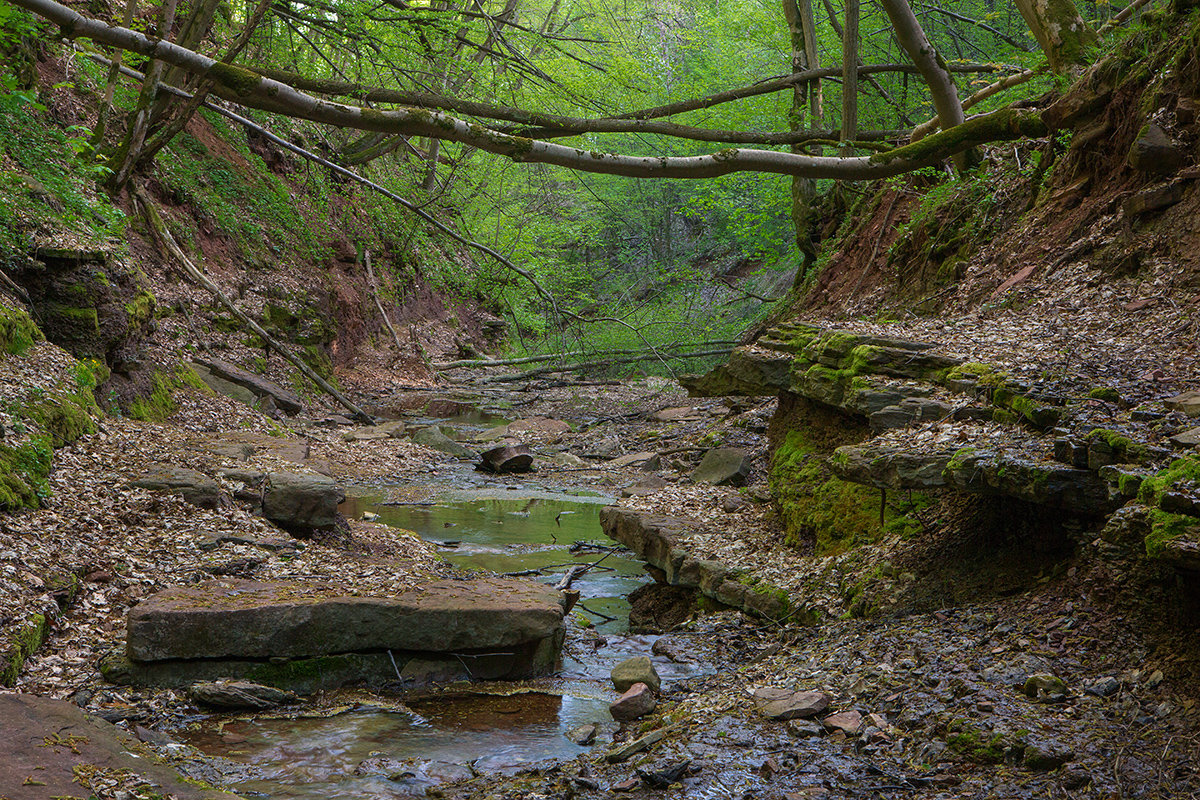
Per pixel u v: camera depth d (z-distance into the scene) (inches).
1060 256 385.4
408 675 218.8
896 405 264.7
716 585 282.8
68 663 204.2
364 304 967.0
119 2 687.7
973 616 199.9
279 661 209.5
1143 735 144.3
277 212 855.1
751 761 159.5
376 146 951.0
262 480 332.2
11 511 253.1
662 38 1146.7
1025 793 136.6
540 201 1224.2
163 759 164.6
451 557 357.7
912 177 610.9
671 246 1539.1
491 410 824.3
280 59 701.3
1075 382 232.7
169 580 248.2
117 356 442.3
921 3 817.5
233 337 665.6
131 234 617.0
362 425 664.4
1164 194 343.0
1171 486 155.8
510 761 175.0
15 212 412.2
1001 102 682.8
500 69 717.9
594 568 354.9
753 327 802.2
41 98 555.8
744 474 445.7
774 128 923.4
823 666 200.8
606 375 992.9
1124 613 171.6
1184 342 261.6
